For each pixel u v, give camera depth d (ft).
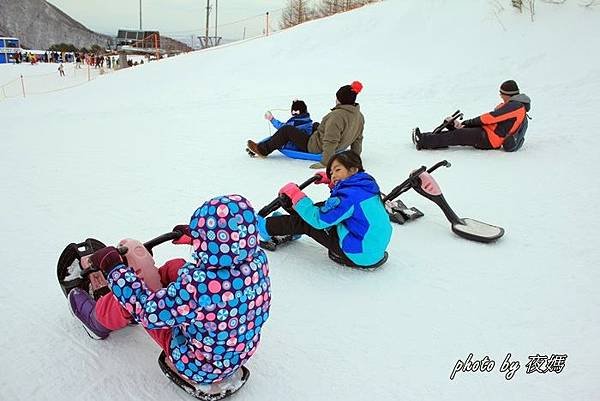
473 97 33.35
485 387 8.27
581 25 40.75
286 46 56.49
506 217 14.90
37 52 202.39
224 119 31.53
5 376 8.12
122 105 43.04
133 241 8.07
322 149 20.45
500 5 47.75
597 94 29.55
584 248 12.88
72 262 9.47
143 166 20.40
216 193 17.06
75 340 9.07
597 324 9.86
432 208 15.81
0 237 13.34
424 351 9.12
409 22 52.54
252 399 7.91
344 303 10.53
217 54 61.62
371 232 11.07
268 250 12.80
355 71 45.24
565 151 21.02
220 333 7.00
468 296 10.84
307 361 8.81
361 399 8.00
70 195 16.75
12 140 25.95
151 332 7.97
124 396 7.79
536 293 10.94
